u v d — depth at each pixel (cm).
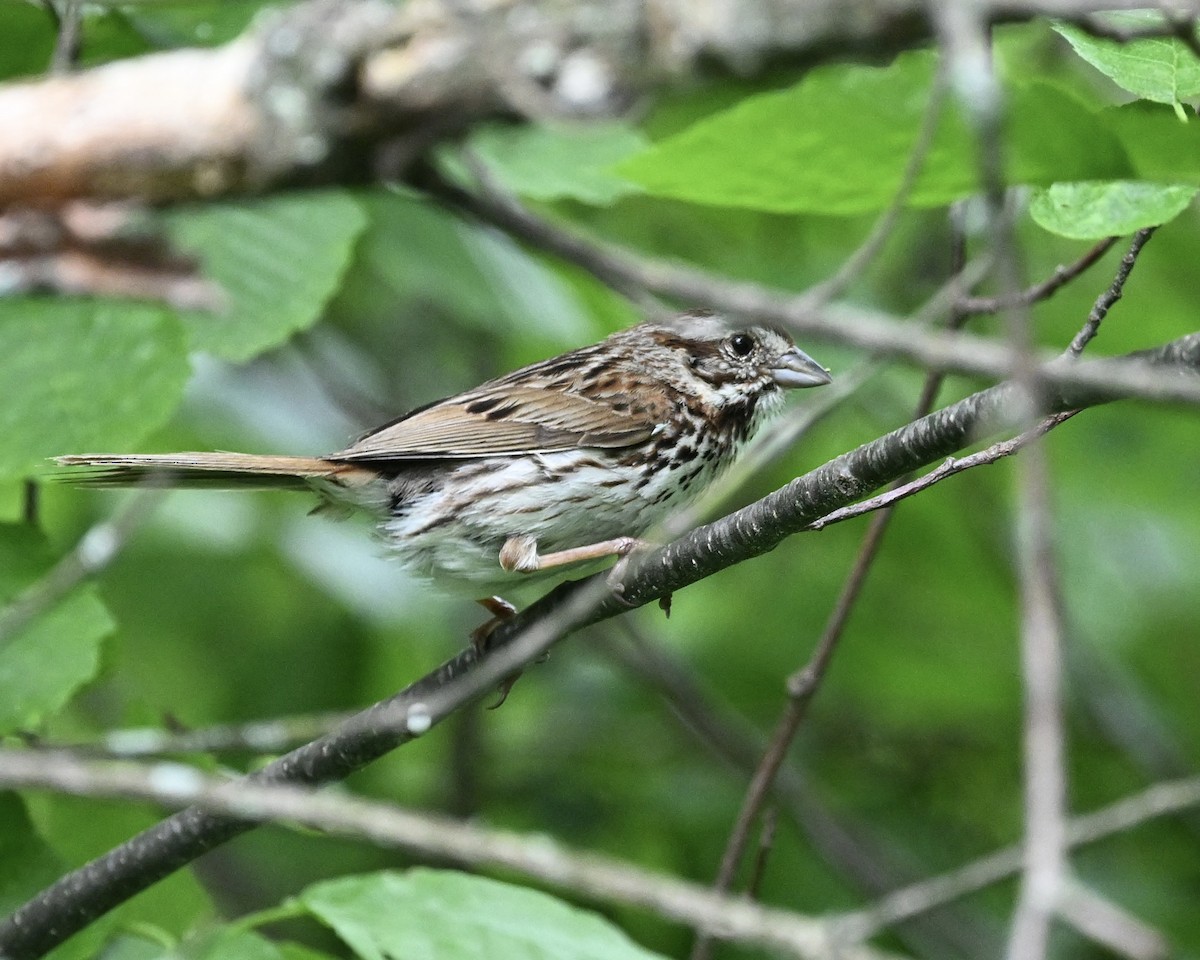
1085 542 1593
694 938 1459
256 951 836
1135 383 488
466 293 1295
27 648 923
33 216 600
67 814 1024
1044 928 382
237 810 565
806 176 568
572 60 525
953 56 454
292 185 570
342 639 1562
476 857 541
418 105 543
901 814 1562
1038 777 400
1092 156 576
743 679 1617
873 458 755
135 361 965
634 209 1622
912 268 1625
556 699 1700
